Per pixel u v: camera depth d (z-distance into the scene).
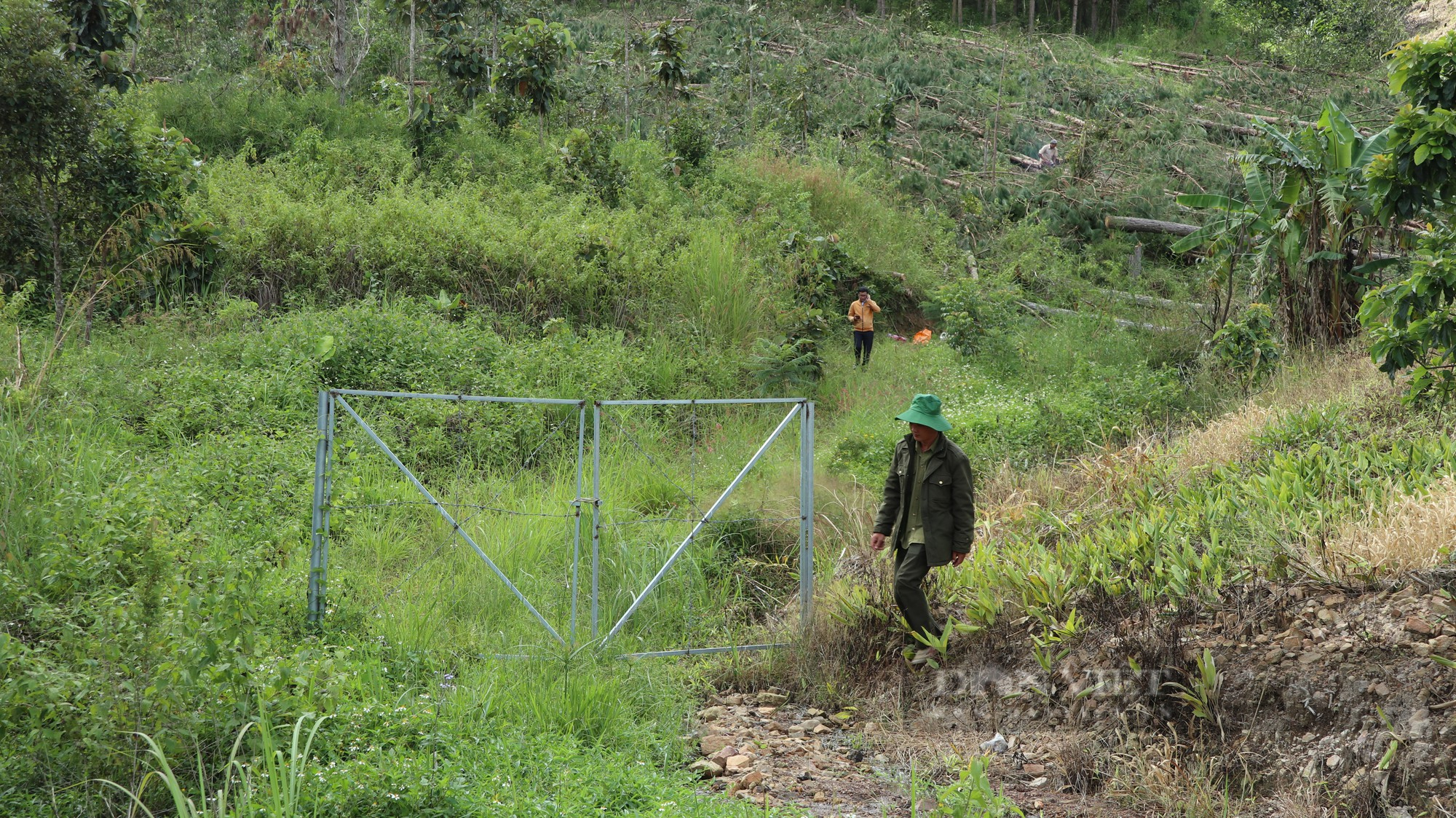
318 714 3.95
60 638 3.92
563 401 5.73
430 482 7.88
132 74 14.74
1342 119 11.37
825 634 5.81
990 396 10.60
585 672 4.98
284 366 8.92
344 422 8.00
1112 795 4.09
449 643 5.46
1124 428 9.16
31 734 3.28
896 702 5.16
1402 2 34.06
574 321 12.20
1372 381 8.24
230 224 11.59
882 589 5.79
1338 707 3.97
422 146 16.47
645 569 6.45
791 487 8.07
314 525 5.43
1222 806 3.87
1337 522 5.19
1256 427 7.48
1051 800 4.12
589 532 6.93
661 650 5.86
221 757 3.58
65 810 3.23
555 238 12.80
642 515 7.60
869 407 10.81
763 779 4.34
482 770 3.77
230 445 6.95
